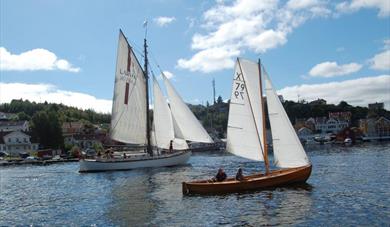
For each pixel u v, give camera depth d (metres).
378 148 115.81
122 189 42.81
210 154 123.62
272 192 35.56
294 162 38.97
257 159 39.53
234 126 40.81
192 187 36.22
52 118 153.50
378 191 35.28
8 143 160.25
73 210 32.16
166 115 71.31
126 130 72.12
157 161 70.19
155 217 28.16
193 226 25.36
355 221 25.16
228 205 30.95
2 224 28.28
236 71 40.28
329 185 39.19
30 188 48.88
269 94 39.22
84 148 183.12
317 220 25.67
